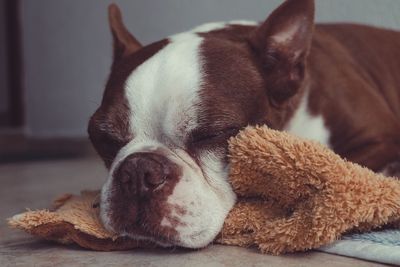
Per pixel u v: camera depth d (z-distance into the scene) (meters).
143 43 1.12
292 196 0.42
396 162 0.58
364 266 0.38
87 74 1.28
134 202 0.41
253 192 0.45
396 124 0.59
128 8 1.14
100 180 0.84
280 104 0.51
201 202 0.43
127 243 0.44
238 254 0.41
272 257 0.40
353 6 0.79
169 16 1.06
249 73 0.48
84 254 0.43
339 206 0.40
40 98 1.41
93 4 1.25
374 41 0.68
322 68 0.58
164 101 0.45
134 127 0.46
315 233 0.40
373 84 0.63
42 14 1.38
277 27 0.50
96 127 0.48
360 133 0.56
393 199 0.41
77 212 0.46
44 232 0.45
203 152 0.45
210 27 0.58
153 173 0.41
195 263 0.40
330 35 0.65
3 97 1.75
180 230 0.41
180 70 0.46
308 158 0.41
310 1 0.50
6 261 0.42
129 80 0.47
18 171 0.98
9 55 1.66
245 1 0.92
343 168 0.41
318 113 0.55
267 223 0.42
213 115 0.45
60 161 1.11
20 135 1.51
